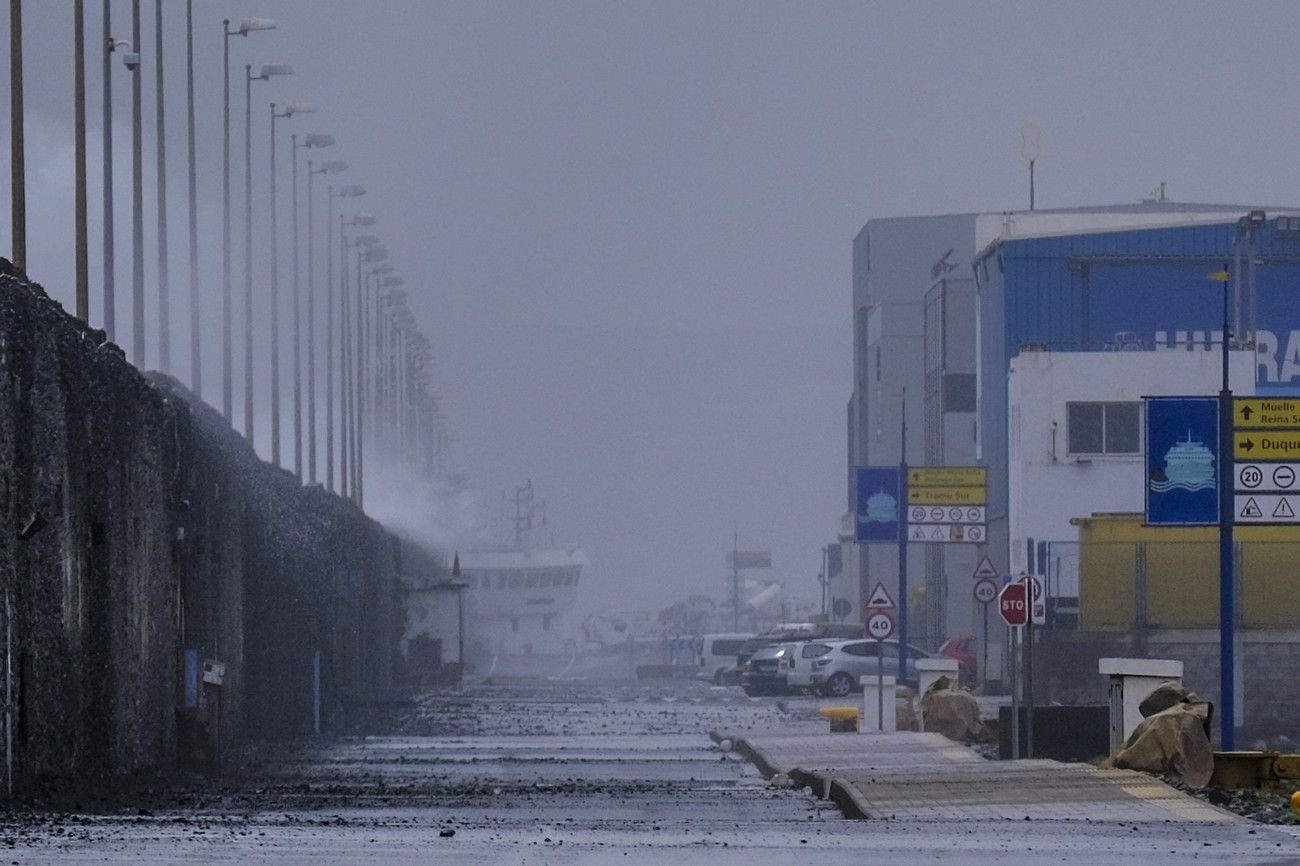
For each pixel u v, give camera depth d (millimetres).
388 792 86750
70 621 83500
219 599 125438
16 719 75125
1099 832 61656
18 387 77062
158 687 102938
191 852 50281
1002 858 51812
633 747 137000
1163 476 97875
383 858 49500
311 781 98562
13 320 76625
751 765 113625
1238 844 57000
